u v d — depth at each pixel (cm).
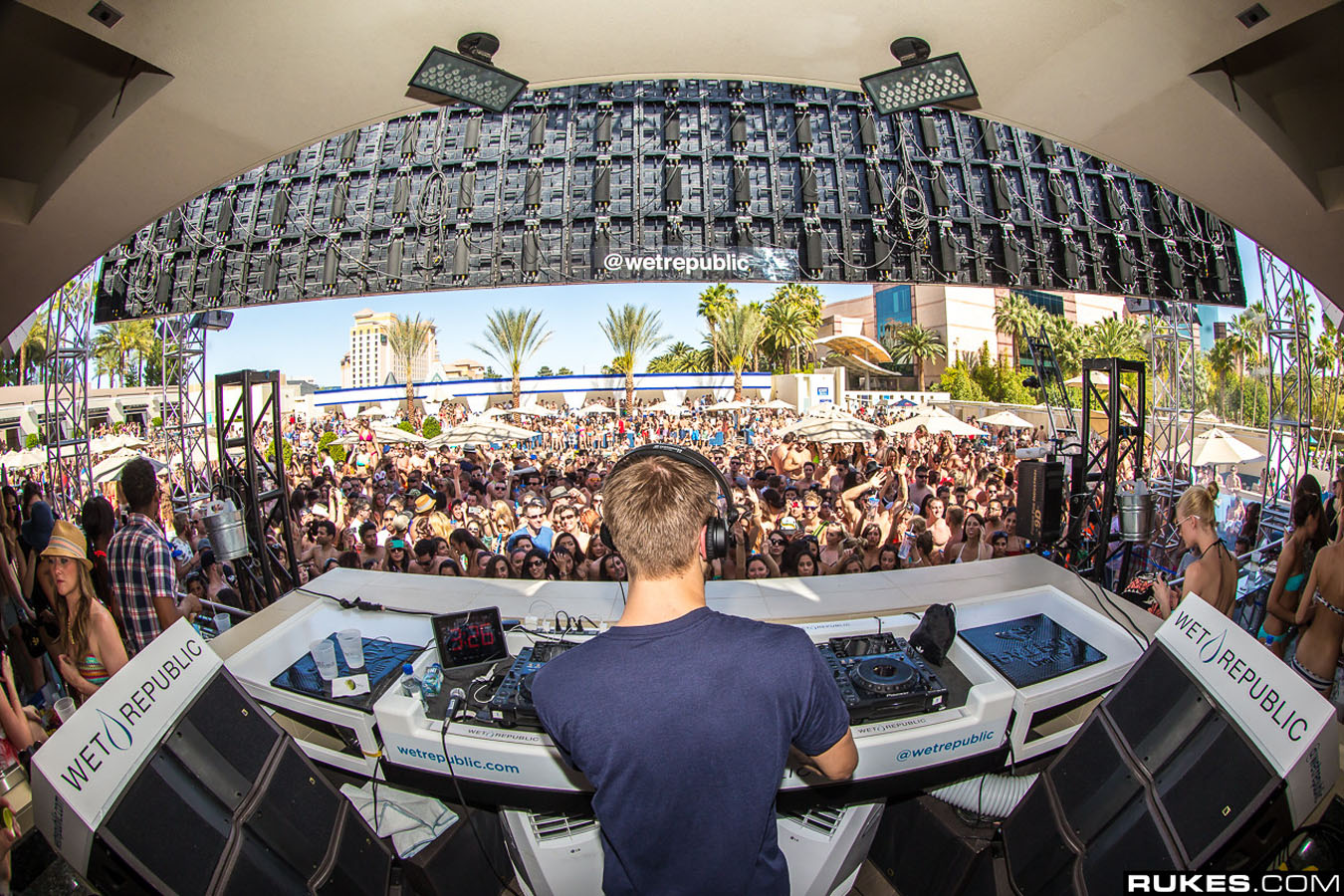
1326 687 274
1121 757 137
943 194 741
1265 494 812
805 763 155
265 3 247
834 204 732
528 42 278
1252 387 2044
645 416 2639
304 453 1633
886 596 247
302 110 319
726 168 728
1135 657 190
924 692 166
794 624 212
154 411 2175
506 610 235
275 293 766
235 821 126
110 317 809
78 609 252
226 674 139
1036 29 267
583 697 88
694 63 297
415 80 288
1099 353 3141
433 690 178
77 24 254
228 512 311
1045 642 200
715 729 85
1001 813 179
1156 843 125
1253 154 343
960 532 645
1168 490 740
